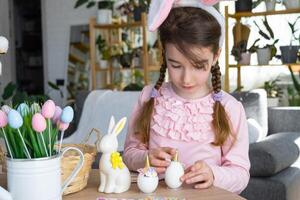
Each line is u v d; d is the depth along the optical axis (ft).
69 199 2.41
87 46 14.02
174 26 2.82
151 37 12.09
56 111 2.33
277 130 7.84
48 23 14.79
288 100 10.15
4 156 2.38
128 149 3.39
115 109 8.30
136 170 3.03
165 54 2.99
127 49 12.55
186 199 2.35
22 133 2.14
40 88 16.02
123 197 2.43
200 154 3.16
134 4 11.84
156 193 2.49
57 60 14.78
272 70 11.21
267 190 5.57
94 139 8.00
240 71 10.87
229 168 2.93
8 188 2.19
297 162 6.61
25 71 16.21
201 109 3.22
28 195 2.14
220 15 3.19
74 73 14.28
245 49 9.87
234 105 3.31
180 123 3.25
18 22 16.12
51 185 2.19
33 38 16.08
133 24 11.42
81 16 14.16
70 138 8.26
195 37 2.75
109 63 12.50
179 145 3.23
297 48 9.32
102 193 2.52
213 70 3.26
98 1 13.25
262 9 10.50
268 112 7.97
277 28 10.61
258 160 5.66
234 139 3.15
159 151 2.87
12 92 9.70
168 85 3.51
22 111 2.20
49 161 2.18
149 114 3.43
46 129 2.20
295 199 5.62
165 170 2.66
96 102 8.59
